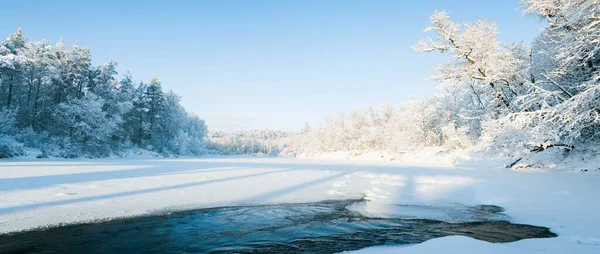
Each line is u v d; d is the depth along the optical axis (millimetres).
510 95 22719
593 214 6836
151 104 66625
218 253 4836
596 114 14617
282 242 5391
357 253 4660
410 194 10430
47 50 46000
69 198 9000
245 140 176000
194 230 6148
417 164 32750
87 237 5621
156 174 16766
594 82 14555
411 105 48656
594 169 16156
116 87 60531
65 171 18062
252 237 5707
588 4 13773
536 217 6832
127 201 8742
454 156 32938
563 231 5648
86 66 48969
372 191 11133
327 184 13109
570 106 14484
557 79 18188
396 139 53094
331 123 90438
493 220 6840
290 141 141000
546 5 17562
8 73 38688
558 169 18375
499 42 21953
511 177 14812
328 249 4969
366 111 81312
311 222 6789
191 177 15359
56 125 43000
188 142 77812
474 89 25047
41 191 10133
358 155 67500
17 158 33750
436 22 22266
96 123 44406
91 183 12328
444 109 45125
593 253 4285
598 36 13703
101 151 46625
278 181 14125
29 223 6395
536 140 17391
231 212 7750
